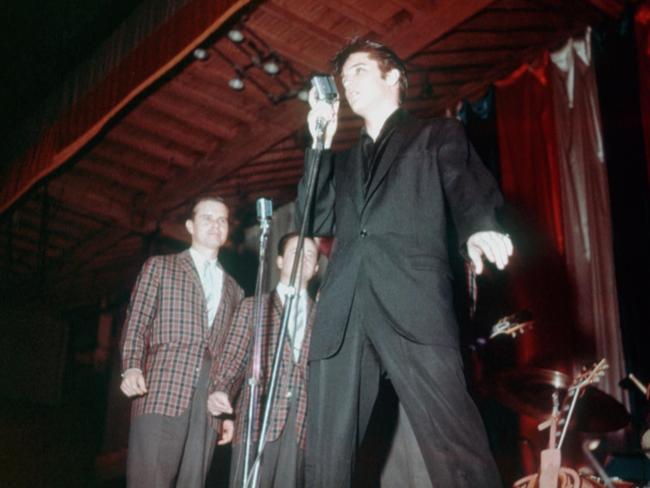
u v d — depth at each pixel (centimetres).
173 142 703
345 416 186
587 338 509
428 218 193
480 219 179
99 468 825
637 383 378
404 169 199
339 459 185
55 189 751
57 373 930
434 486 177
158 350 333
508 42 599
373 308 188
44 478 872
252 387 260
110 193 765
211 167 704
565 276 533
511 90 616
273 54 584
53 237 857
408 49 561
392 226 194
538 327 527
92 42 718
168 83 612
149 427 316
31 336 928
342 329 191
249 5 532
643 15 540
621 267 504
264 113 648
